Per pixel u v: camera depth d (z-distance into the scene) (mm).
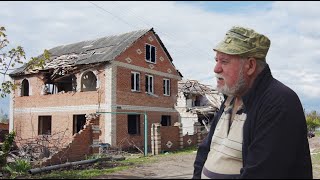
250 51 2146
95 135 17453
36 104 25312
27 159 13867
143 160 13195
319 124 35625
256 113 2102
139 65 24188
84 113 22859
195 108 31266
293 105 2000
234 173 2223
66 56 25203
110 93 21859
